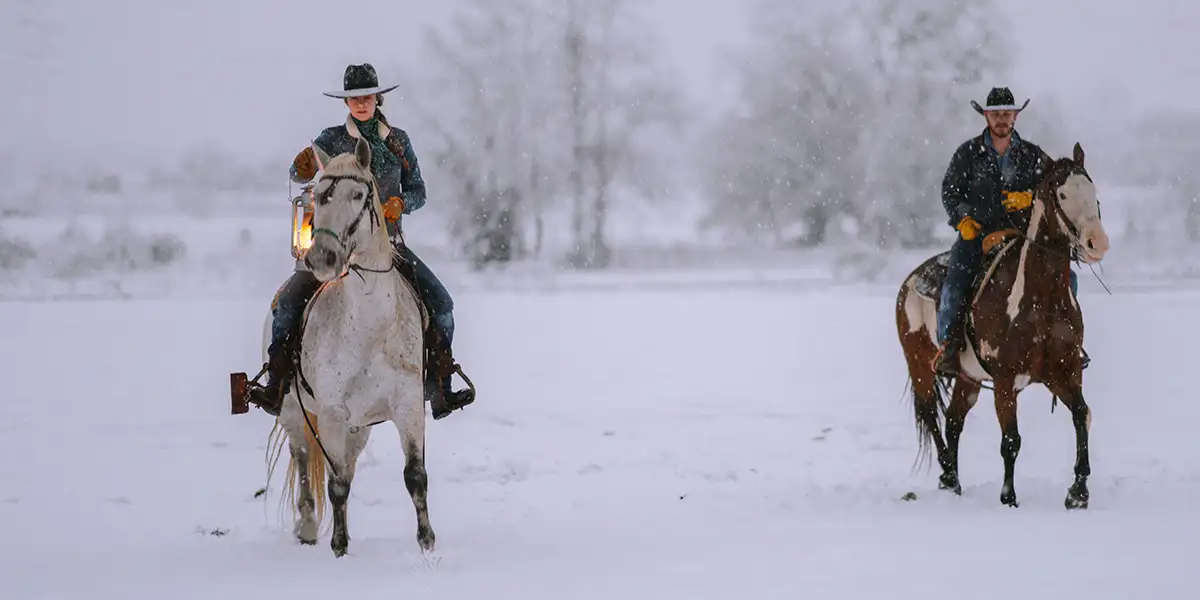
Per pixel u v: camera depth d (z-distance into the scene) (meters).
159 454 12.78
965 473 11.11
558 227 61.03
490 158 57.09
